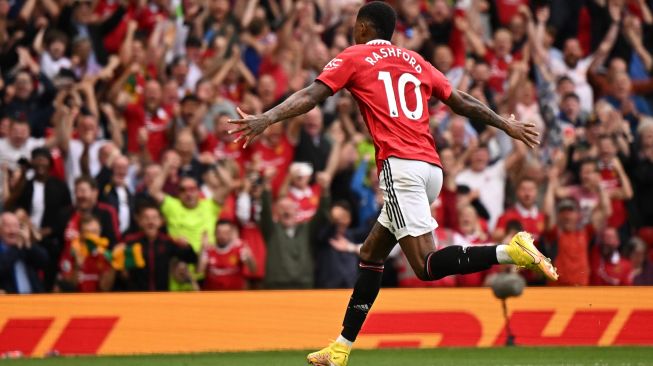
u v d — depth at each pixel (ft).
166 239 116.16
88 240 115.96
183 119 136.67
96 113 135.95
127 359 96.68
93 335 101.96
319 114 136.56
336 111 144.36
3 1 143.33
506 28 168.66
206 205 122.93
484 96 152.25
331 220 122.52
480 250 65.16
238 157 135.74
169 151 125.70
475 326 106.83
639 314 107.45
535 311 107.45
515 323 107.24
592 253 135.33
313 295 106.93
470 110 72.79
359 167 136.15
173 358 97.30
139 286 115.14
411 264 67.72
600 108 149.69
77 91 136.05
